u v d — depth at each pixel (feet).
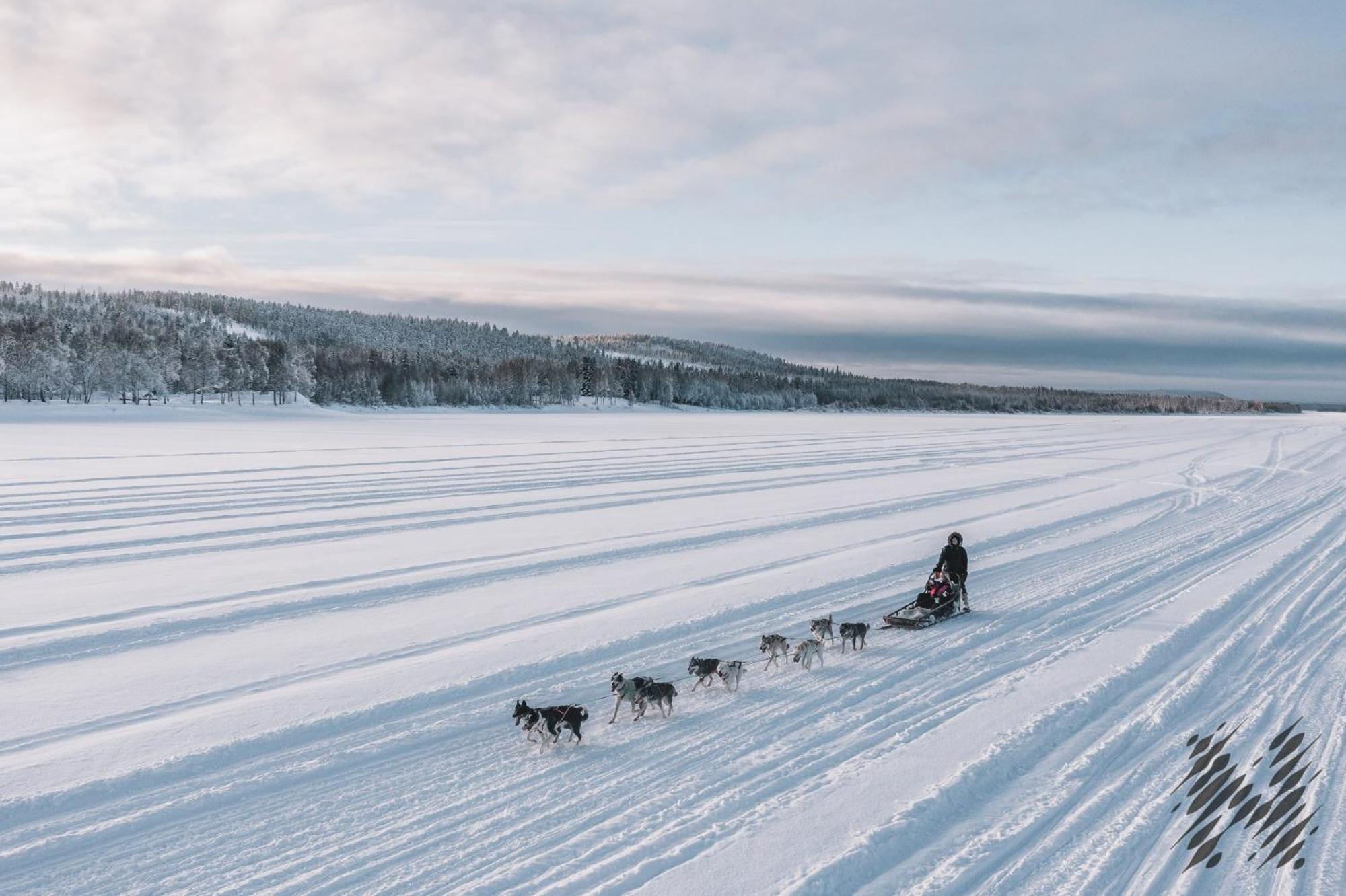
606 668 35.40
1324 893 19.26
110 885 19.35
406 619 42.24
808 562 57.31
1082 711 30.45
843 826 22.12
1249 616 44.24
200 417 317.42
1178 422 444.55
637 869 19.89
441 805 23.47
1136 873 20.12
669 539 65.36
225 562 55.98
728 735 28.50
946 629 41.93
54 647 37.06
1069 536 69.92
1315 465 146.30
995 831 22.12
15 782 24.02
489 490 96.32
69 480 100.32
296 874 19.90
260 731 27.78
